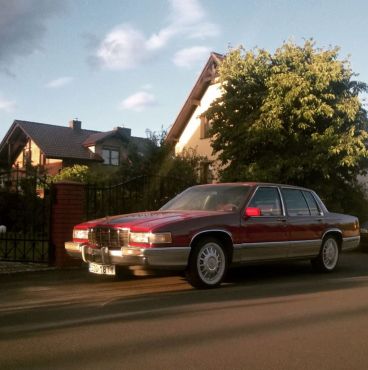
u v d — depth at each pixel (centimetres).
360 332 524
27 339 492
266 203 847
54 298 685
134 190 1216
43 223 1039
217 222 759
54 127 3772
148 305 641
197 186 912
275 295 714
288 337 503
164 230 702
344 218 1001
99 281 819
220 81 1794
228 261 782
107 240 739
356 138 1550
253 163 1592
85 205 1086
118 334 509
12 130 3688
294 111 1559
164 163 1792
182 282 809
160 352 453
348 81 1680
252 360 434
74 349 461
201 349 462
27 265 972
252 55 1730
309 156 1555
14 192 1368
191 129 2619
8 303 654
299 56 1677
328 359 439
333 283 827
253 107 1681
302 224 891
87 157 3519
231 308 627
